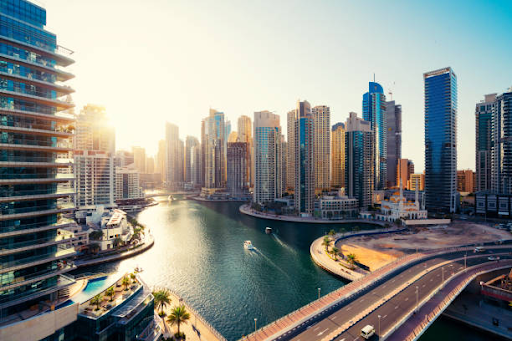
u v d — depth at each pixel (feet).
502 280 335.26
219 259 498.28
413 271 369.71
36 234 229.04
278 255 522.88
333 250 481.46
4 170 215.31
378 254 502.79
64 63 257.96
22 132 226.99
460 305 321.93
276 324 245.04
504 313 303.89
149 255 518.78
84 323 215.72
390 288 313.53
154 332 244.42
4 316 202.80
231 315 307.17
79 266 444.96
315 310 265.54
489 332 273.75
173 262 480.23
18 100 226.58
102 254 494.18
